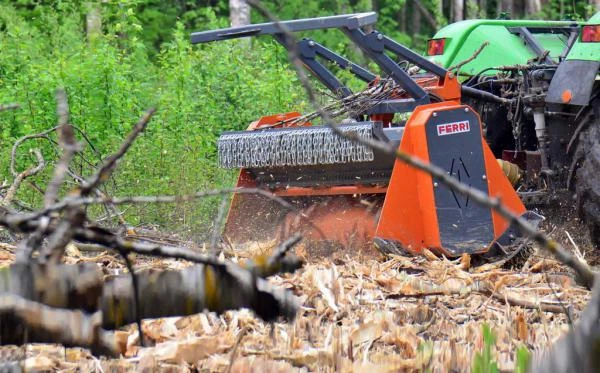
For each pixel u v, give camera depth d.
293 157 12.54
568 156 13.42
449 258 11.77
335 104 13.88
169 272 5.11
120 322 5.06
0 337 4.88
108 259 9.53
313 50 14.12
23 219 4.89
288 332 7.23
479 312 8.71
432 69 13.36
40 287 4.90
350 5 44.47
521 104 14.03
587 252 12.84
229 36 13.17
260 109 21.47
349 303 8.55
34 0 32.78
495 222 11.86
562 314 8.75
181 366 6.33
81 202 4.89
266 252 11.38
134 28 25.09
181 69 21.03
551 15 41.72
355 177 12.76
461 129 11.96
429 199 11.74
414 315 8.35
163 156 16.91
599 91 13.10
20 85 18.56
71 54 24.17
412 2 47.97
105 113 18.91
